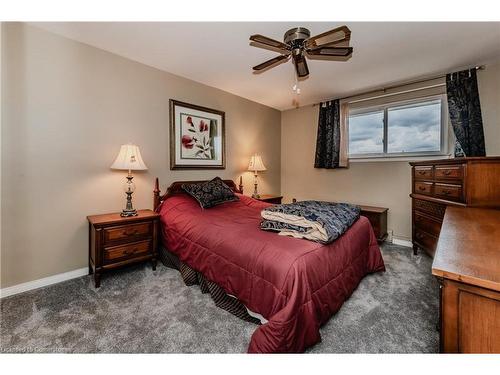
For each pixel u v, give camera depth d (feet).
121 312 5.48
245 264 4.94
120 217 7.32
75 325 5.00
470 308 2.26
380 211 10.21
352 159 12.29
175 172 9.78
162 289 6.55
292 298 4.00
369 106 11.55
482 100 8.69
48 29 6.59
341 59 8.05
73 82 7.14
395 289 6.57
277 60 6.56
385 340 4.58
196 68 9.05
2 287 6.17
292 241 5.09
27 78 6.37
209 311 5.53
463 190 6.57
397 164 10.84
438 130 9.98
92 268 7.25
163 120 9.32
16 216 6.33
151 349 4.35
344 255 5.66
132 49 7.66
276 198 12.86
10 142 6.19
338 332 4.82
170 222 7.75
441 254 2.74
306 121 13.91
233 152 12.14
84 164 7.43
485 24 6.23
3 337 4.61
